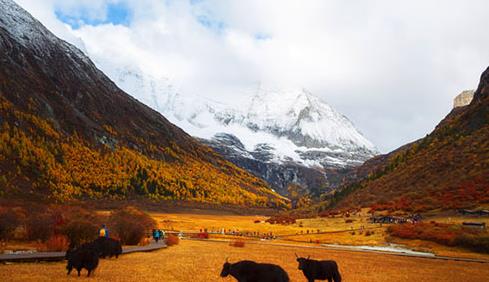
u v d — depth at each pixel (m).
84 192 184.38
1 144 176.88
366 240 72.44
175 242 57.16
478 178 98.56
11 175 160.12
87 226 39.84
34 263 27.72
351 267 37.69
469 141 123.06
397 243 67.88
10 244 38.25
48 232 41.50
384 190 124.31
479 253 57.56
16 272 23.56
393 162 148.25
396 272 35.34
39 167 180.62
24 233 42.16
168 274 26.97
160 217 144.38
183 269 29.80
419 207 93.56
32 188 158.50
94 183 197.12
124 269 27.61
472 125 135.12
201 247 54.31
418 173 122.19
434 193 101.25
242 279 18.84
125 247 44.03
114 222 50.16
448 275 34.88
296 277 28.94
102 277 23.89
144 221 58.38
